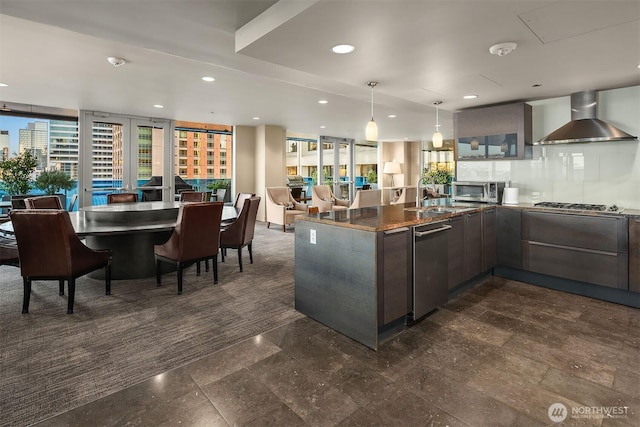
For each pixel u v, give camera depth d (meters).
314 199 8.09
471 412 1.75
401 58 2.75
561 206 3.78
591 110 3.72
